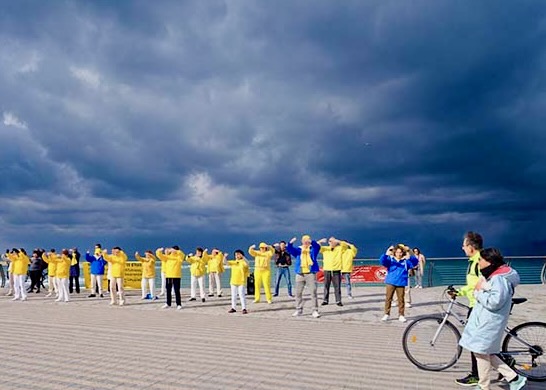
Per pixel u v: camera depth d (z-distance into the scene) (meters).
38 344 10.01
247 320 13.73
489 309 6.13
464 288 7.38
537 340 6.93
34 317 14.57
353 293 20.77
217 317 14.47
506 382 6.94
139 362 8.28
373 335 11.09
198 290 22.94
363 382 6.96
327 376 7.30
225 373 7.49
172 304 18.09
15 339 10.62
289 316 14.54
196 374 7.45
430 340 7.74
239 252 15.60
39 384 6.95
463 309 7.71
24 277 20.58
